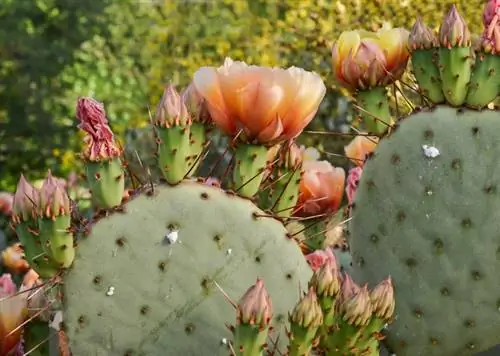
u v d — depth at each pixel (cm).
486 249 97
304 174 108
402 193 98
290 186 99
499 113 98
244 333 79
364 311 83
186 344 89
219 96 90
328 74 236
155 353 89
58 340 91
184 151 89
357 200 101
